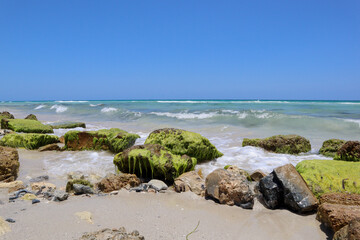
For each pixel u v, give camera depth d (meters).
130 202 4.97
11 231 3.55
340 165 5.79
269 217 4.56
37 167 7.50
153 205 4.86
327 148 9.05
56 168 7.43
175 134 8.29
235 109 25.45
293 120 15.72
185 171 6.54
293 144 9.37
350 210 3.98
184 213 4.57
